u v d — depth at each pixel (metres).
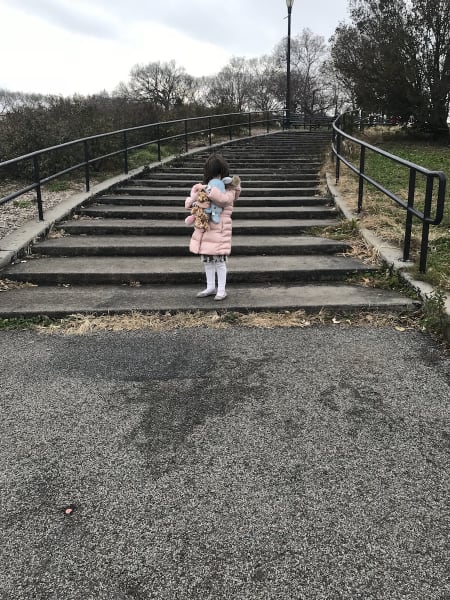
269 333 4.33
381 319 4.58
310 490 2.46
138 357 3.90
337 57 17.72
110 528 2.25
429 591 1.94
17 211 7.79
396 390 3.37
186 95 55.09
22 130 10.59
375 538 2.18
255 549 2.13
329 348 4.02
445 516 2.30
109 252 6.44
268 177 10.92
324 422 3.02
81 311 4.77
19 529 2.24
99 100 28.73
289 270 5.65
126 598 1.92
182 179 11.05
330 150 14.38
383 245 6.11
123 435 2.91
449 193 8.91
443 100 16.36
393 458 2.70
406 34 15.70
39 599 1.92
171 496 2.43
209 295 5.14
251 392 3.37
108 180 10.09
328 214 8.10
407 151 15.12
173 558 2.09
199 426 2.99
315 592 1.94
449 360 3.79
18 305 4.90
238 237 7.03
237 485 2.50
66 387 3.46
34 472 2.61
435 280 4.93
